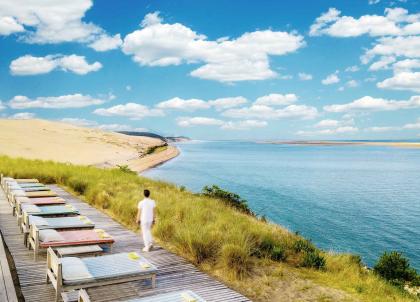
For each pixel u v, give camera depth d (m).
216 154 164.00
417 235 26.30
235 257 8.59
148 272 6.98
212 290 7.32
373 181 63.16
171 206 14.52
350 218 31.78
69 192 19.11
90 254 8.45
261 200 40.06
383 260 12.40
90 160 68.81
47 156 67.44
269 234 11.61
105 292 6.89
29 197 13.99
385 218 32.16
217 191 23.53
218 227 11.20
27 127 130.12
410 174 76.31
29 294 6.65
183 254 9.50
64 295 6.18
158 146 148.75
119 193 17.17
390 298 8.34
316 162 114.50
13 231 10.87
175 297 5.54
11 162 25.53
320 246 22.72
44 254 8.86
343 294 7.82
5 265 7.73
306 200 41.16
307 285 8.14
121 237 11.02
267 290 7.74
